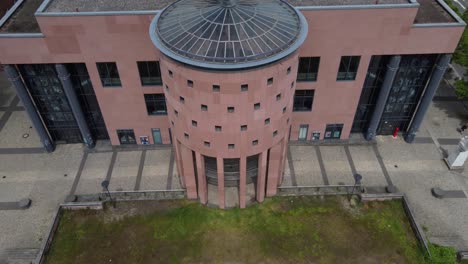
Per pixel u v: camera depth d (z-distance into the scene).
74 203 42.09
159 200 43.44
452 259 37.53
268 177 41.34
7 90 58.22
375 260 38.03
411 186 44.97
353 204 42.91
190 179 40.94
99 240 39.84
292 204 43.03
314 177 45.75
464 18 50.34
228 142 34.53
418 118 47.22
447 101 56.28
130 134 48.06
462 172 46.59
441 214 42.22
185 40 30.80
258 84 30.62
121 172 46.38
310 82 42.91
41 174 46.34
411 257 38.19
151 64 40.41
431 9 41.81
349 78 43.06
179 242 39.69
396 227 40.72
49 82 42.72
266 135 35.16
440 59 41.31
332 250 38.88
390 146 49.62
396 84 45.12
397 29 38.19
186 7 34.03
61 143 50.09
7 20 40.19
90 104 45.34
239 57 29.36
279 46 30.58
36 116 44.94
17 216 42.12
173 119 36.06
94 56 39.22
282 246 39.25
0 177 46.03
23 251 38.97
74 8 38.28
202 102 31.78
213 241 39.75
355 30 38.22
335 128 48.47
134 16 36.00
